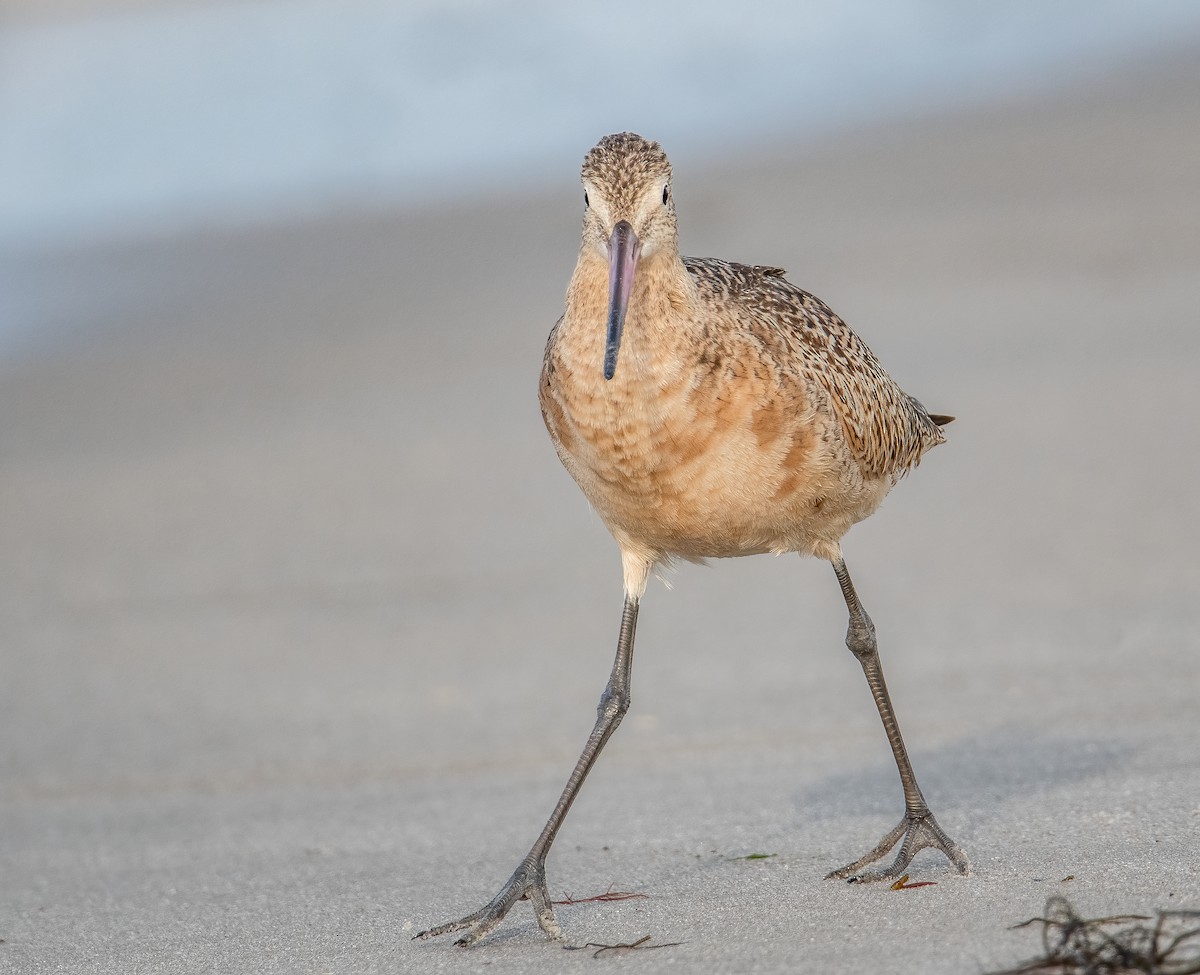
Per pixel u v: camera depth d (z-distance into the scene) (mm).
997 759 11531
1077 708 12398
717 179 31078
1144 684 12680
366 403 22219
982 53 39938
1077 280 23375
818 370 9945
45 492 20172
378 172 36094
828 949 7863
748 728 12852
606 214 9219
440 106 39156
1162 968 6988
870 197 28703
